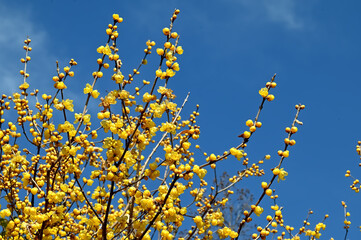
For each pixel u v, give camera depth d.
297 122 3.12
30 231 3.83
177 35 3.49
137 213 4.27
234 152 3.04
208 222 3.93
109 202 3.44
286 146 3.09
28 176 3.87
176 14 3.53
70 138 3.69
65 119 3.65
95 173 4.12
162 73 3.40
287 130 3.12
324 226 5.05
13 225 4.00
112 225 3.86
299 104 3.17
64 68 3.72
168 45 3.43
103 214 4.11
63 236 4.71
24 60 4.88
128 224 3.86
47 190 3.74
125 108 3.66
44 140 5.05
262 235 3.30
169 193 3.19
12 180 4.79
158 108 3.45
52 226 4.21
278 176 3.07
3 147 3.94
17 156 3.92
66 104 3.63
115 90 3.59
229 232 3.36
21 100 4.85
